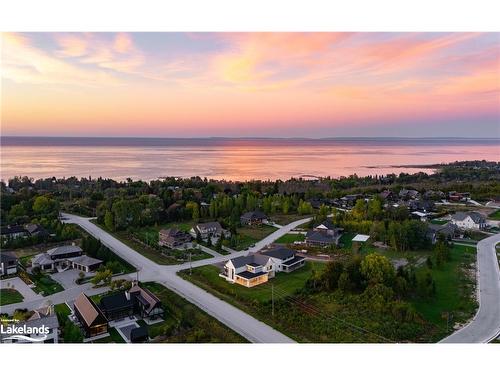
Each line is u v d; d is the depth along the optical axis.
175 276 51.88
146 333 35.62
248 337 35.19
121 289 47.50
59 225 70.38
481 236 69.88
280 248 57.16
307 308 40.97
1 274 52.94
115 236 71.00
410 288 43.56
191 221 84.25
